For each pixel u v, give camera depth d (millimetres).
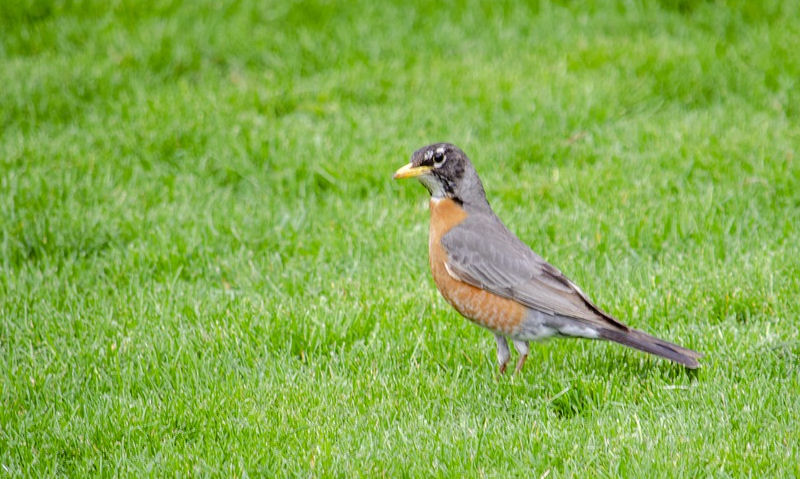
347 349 9711
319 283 11172
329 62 17688
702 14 18578
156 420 8156
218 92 16344
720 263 10930
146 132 14844
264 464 7590
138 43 17719
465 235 9195
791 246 11203
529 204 12891
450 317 10242
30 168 13648
